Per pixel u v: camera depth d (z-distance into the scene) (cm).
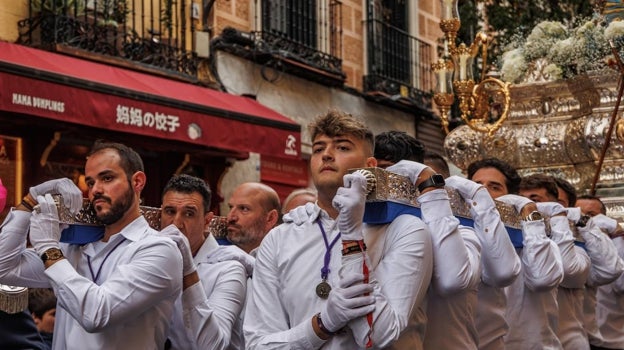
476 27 1875
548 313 625
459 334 502
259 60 1664
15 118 1163
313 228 470
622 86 841
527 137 931
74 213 511
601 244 734
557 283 601
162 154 1474
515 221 596
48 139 1264
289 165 1756
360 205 436
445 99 955
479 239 545
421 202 479
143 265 489
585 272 671
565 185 783
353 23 1962
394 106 2023
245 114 1373
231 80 1619
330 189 467
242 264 611
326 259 458
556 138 920
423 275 454
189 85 1445
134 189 516
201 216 609
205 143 1307
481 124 938
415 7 2145
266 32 1689
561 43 920
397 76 2067
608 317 847
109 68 1305
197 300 532
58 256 488
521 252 604
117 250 509
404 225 459
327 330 441
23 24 1307
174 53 1470
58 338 523
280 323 470
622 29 898
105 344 493
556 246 619
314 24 1836
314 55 1789
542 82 912
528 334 611
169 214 604
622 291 838
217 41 1586
